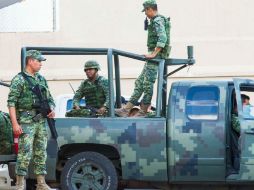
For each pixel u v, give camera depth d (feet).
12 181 71.20
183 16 127.75
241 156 66.44
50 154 67.51
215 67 126.82
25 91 62.44
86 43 130.11
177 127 66.85
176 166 66.85
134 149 67.10
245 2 127.34
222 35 127.34
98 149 68.44
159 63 68.69
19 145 62.75
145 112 71.20
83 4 130.31
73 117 69.31
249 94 116.98
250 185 68.08
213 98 67.21
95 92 75.46
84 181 67.36
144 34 128.88
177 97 67.56
